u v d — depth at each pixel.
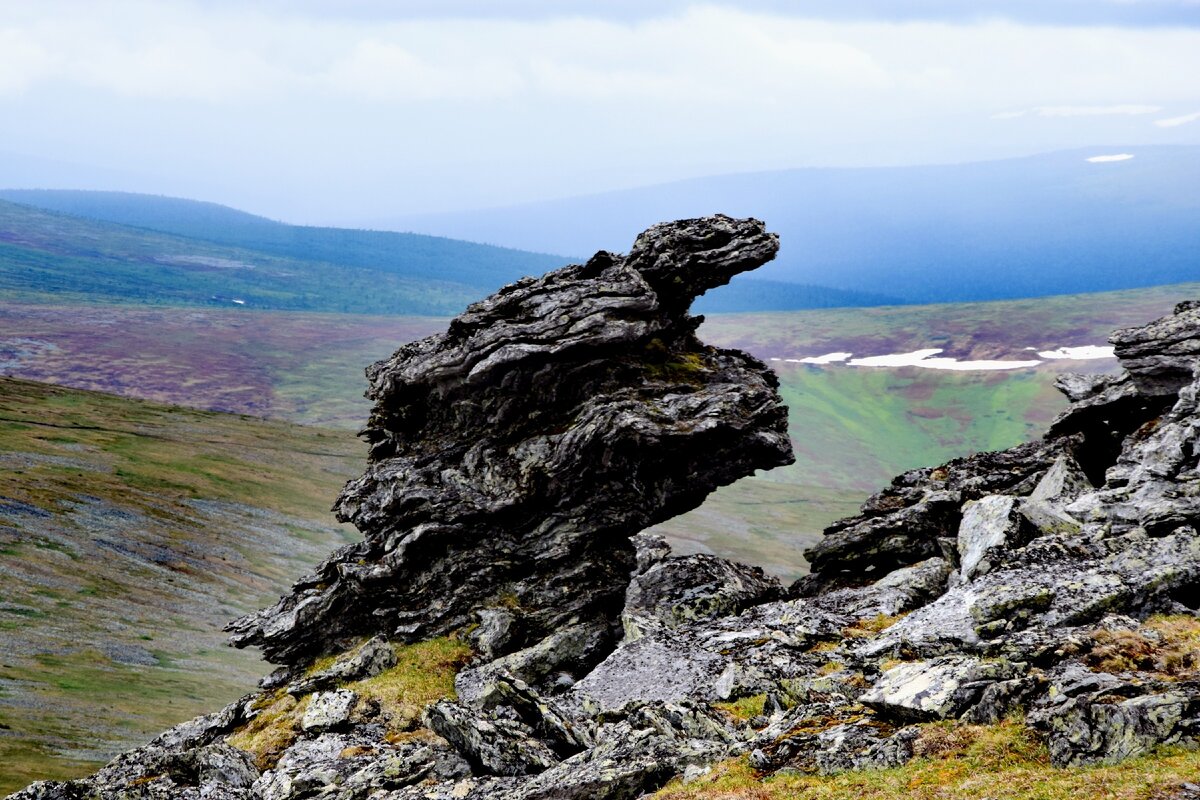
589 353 59.12
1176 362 56.47
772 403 60.00
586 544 60.75
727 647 48.34
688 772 33.47
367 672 57.19
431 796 36.72
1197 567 39.75
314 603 62.28
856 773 30.19
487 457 61.09
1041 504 53.12
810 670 43.53
